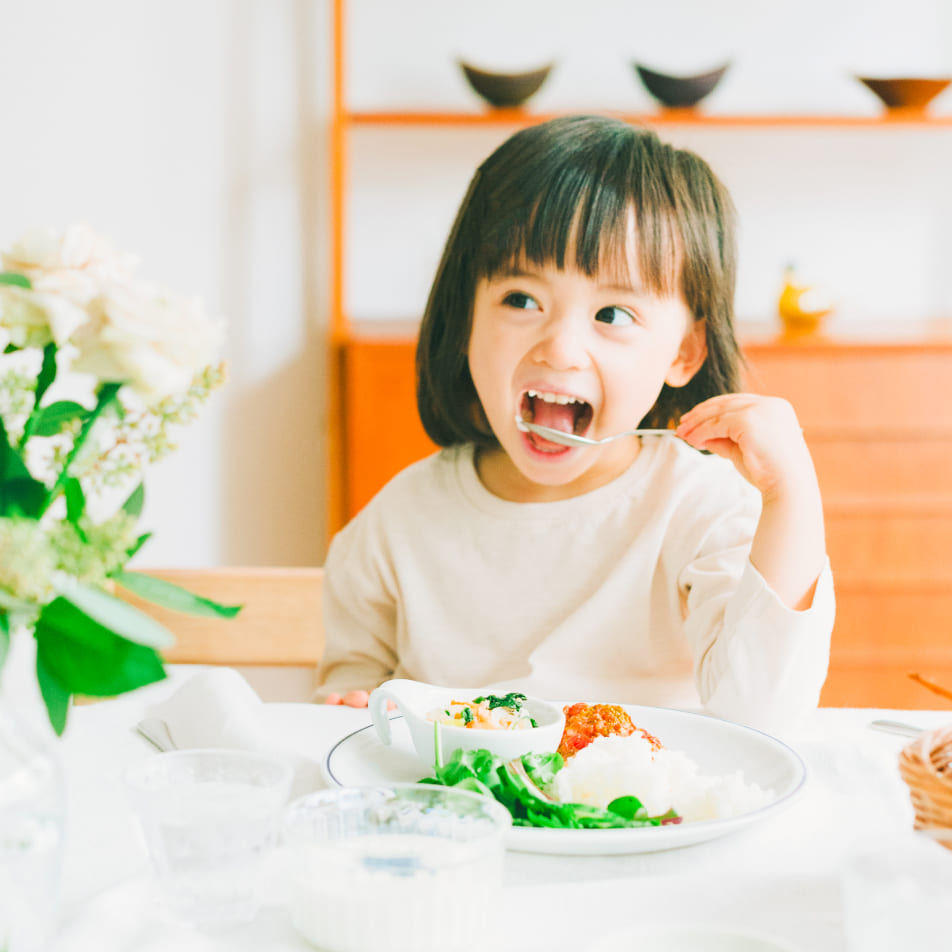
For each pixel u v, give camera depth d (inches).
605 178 41.1
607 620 43.0
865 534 90.5
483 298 43.5
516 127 99.9
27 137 101.0
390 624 47.3
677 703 41.4
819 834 24.7
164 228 102.3
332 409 95.0
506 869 22.9
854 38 103.3
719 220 44.3
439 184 103.0
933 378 89.3
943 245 104.8
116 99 101.0
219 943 19.6
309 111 101.8
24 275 18.7
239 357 103.3
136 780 21.0
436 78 102.6
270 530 104.3
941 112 104.3
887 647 91.6
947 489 90.3
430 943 18.6
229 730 29.0
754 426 36.5
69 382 90.4
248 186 102.1
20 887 17.2
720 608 37.5
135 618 17.6
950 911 16.1
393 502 47.6
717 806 25.0
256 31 100.9
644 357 42.4
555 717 30.1
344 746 29.0
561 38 102.6
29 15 99.8
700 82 94.4
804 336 91.7
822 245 104.3
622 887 21.9
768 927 20.3
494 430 44.4
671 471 44.3
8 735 17.4
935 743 22.9
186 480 103.3
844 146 103.3
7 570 16.6
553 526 44.6
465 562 45.3
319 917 18.9
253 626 47.2
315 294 103.1
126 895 20.6
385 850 19.6
